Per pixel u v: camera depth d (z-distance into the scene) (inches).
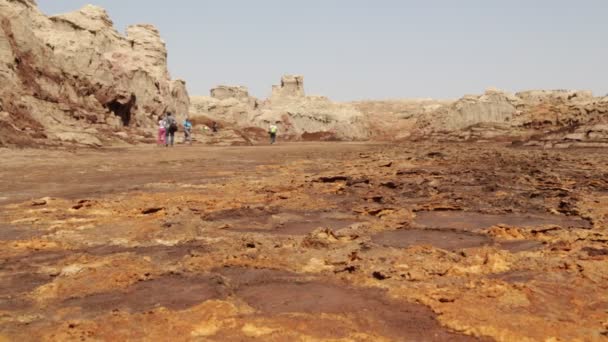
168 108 1978.3
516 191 453.4
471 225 324.8
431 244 275.7
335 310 179.0
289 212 371.9
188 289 201.8
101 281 211.0
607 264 225.1
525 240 282.2
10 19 1214.3
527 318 166.9
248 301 189.5
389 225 321.7
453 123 2294.5
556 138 1261.1
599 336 153.7
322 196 445.7
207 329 162.4
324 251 257.8
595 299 185.5
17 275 222.8
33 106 1114.7
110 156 879.1
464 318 167.2
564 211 366.0
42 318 174.4
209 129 2041.1
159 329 161.5
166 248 266.5
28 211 363.3
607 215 341.7
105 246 271.6
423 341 154.0
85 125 1240.8
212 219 342.6
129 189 475.2
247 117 2903.5
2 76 1082.7
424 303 183.0
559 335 154.9
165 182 527.5
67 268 230.7
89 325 164.7
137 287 205.0
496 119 2246.6
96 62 1455.5
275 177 582.9
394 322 168.2
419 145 1471.5
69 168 671.1
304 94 3410.4
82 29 1663.4
